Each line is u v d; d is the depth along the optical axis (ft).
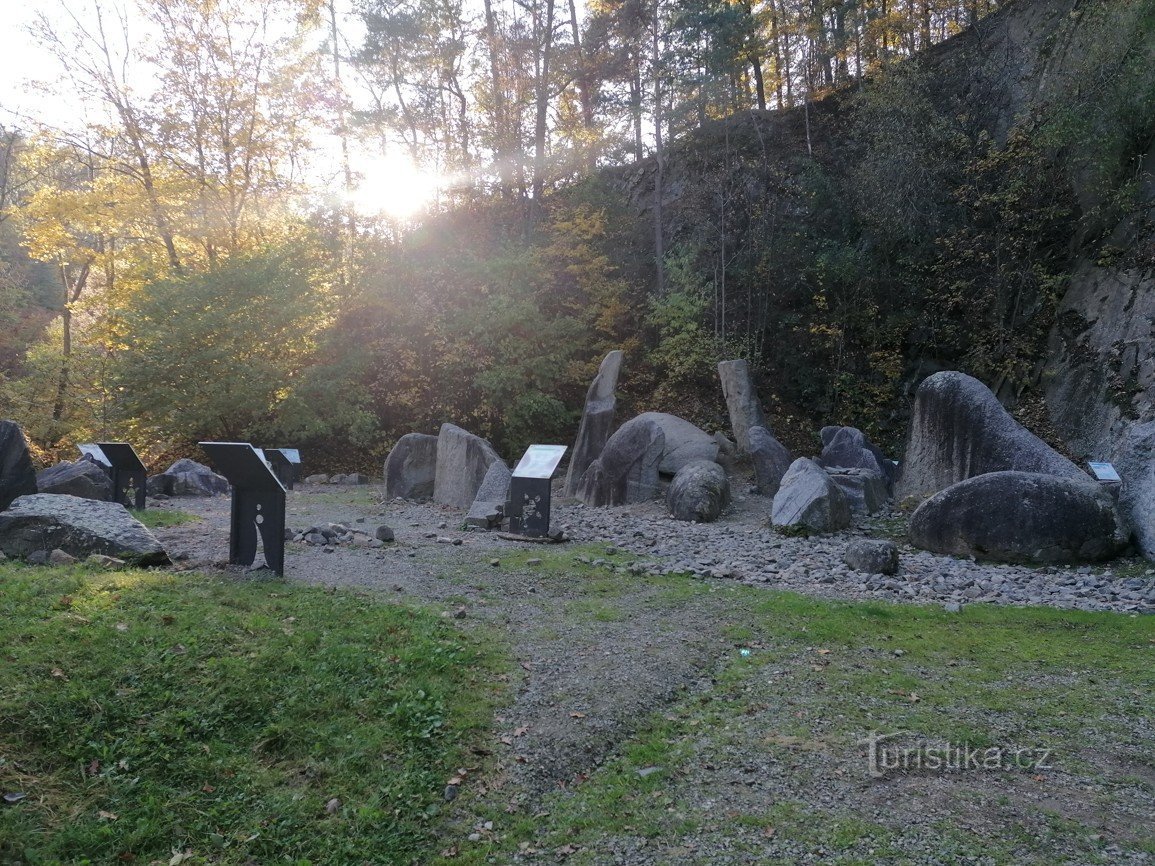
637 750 16.24
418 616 22.41
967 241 73.82
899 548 38.88
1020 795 14.52
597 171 99.91
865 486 47.93
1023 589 30.71
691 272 87.10
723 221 85.35
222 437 71.20
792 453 78.28
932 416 48.60
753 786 14.84
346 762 14.89
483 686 18.62
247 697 16.10
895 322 78.95
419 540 36.58
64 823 12.50
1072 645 23.15
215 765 14.28
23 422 84.12
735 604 26.58
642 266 94.12
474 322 78.02
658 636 22.97
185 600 20.42
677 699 18.95
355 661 18.24
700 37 88.28
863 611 25.93
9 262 98.02
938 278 77.10
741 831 13.37
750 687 19.54
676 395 85.71
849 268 78.54
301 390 71.51
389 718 16.44
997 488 36.27
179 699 15.69
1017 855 12.60
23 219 79.36
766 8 115.85
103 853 12.14
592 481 53.31
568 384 87.66
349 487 63.26
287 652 17.97
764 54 107.24
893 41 109.81
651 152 105.40
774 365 85.87
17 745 13.70
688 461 55.67
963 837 13.10
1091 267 68.54
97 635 17.13
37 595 19.44
